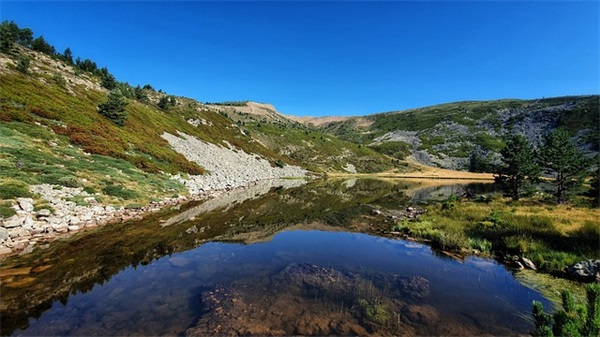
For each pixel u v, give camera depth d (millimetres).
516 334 6504
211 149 59531
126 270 10281
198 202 27125
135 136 39594
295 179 69750
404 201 34094
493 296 8562
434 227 17703
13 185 16016
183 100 101375
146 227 16938
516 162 32281
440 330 6652
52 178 18969
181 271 10359
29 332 6328
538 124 156000
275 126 156000
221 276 9938
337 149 131000
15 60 45344
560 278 9914
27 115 27266
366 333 6508
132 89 75250
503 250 13133
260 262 11633
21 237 12938
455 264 11633
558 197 31250
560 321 4676
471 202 28844
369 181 76438
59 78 44125
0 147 20312
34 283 8922
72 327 6562
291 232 17641
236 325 6766
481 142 154500
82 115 34594
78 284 8953
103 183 22438
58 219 15305
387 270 10844
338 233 17594
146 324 6754
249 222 20016
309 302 8023
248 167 63031
